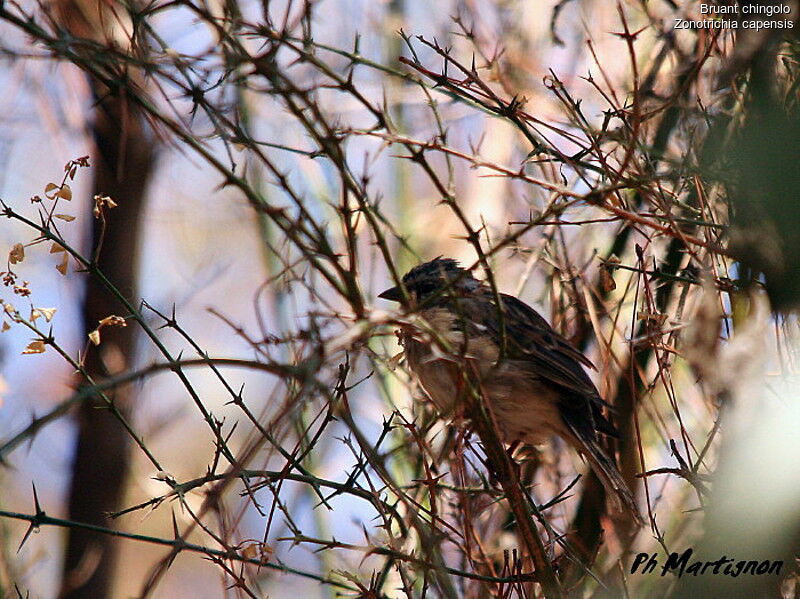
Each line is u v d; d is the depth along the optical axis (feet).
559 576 28.60
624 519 29.78
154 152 41.55
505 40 35.81
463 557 28.50
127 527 41.93
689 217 28.84
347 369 24.16
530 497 27.53
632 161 26.99
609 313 29.89
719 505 20.17
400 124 39.78
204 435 48.62
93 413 41.06
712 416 27.91
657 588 26.55
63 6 27.99
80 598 40.19
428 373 28.50
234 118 25.61
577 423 31.63
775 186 19.44
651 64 32.73
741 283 23.22
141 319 25.21
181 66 23.06
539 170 34.68
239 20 22.95
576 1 34.99
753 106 20.54
